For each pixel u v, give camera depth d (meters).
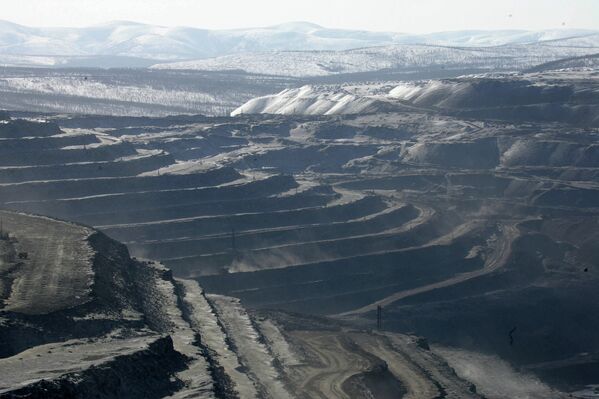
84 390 118.88
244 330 199.00
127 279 190.62
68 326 150.75
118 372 129.12
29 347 143.25
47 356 133.12
